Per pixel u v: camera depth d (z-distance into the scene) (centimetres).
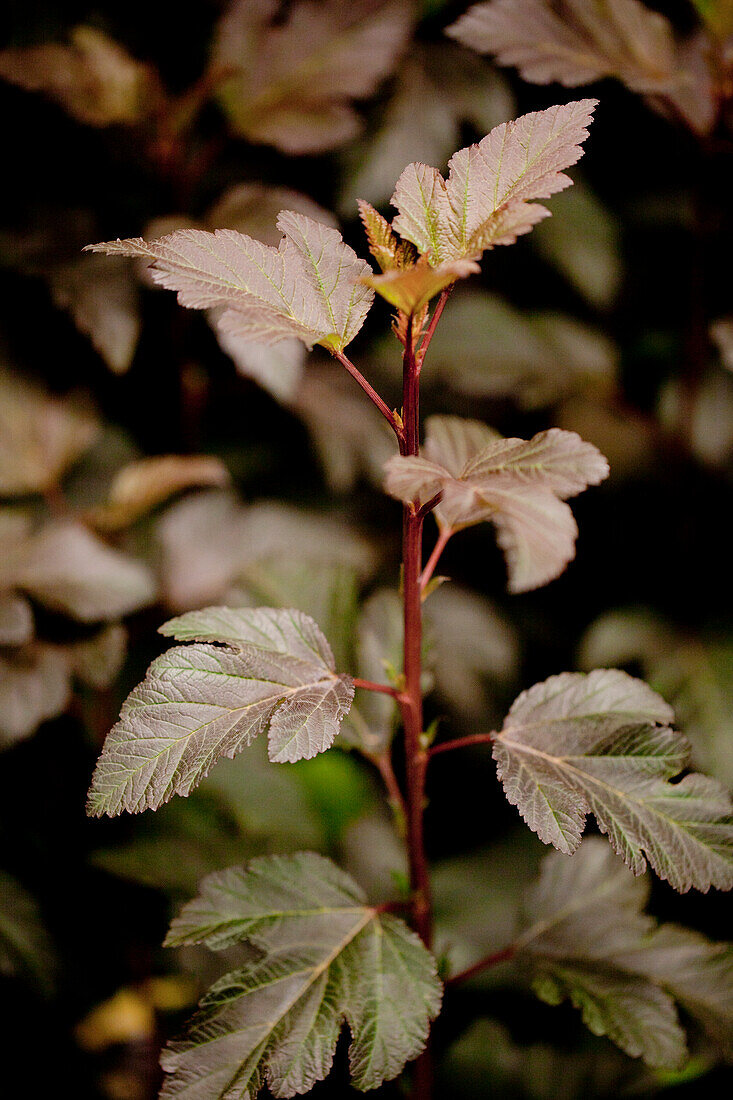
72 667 102
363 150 119
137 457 122
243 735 85
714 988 91
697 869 86
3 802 105
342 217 122
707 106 103
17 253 104
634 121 120
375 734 93
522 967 92
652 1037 89
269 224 103
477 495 83
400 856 123
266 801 108
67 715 108
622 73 99
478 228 85
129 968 109
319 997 87
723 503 117
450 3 119
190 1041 86
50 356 113
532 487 83
